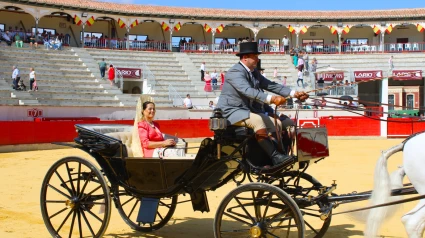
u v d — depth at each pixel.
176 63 35.50
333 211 7.02
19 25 35.38
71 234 6.11
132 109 25.50
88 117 23.62
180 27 39.56
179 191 5.62
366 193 5.13
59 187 9.88
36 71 27.30
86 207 5.93
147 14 37.78
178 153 6.36
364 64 37.34
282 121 5.58
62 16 37.16
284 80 33.47
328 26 40.19
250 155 5.39
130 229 6.65
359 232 6.30
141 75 31.12
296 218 4.88
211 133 24.36
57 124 19.83
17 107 21.41
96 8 35.47
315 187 5.52
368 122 24.73
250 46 5.48
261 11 41.31
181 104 28.45
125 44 35.84
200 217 7.30
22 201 8.47
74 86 27.25
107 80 29.36
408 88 40.72
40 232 6.44
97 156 6.00
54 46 31.42
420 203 4.69
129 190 5.90
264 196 5.41
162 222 6.41
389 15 39.34
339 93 29.77
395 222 6.74
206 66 36.16
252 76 5.59
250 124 5.30
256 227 5.02
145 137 6.34
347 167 12.91
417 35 41.84
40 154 17.11
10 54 27.95
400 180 5.03
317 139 5.27
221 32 42.84
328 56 38.22
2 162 14.52
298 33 40.38
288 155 5.16
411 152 4.76
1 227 6.68
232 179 5.84
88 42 34.94
